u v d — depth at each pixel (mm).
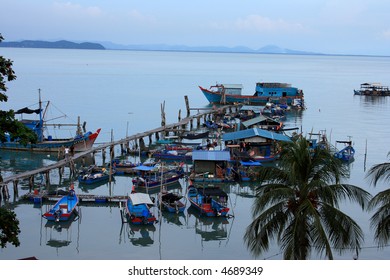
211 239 44688
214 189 52344
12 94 147500
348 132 101438
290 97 136500
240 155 69375
